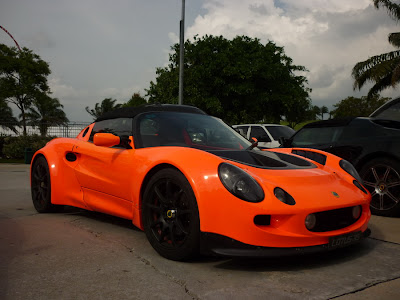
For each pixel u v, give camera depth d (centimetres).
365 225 262
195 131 325
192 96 2002
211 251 229
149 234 267
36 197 420
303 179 251
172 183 253
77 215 400
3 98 3092
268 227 225
